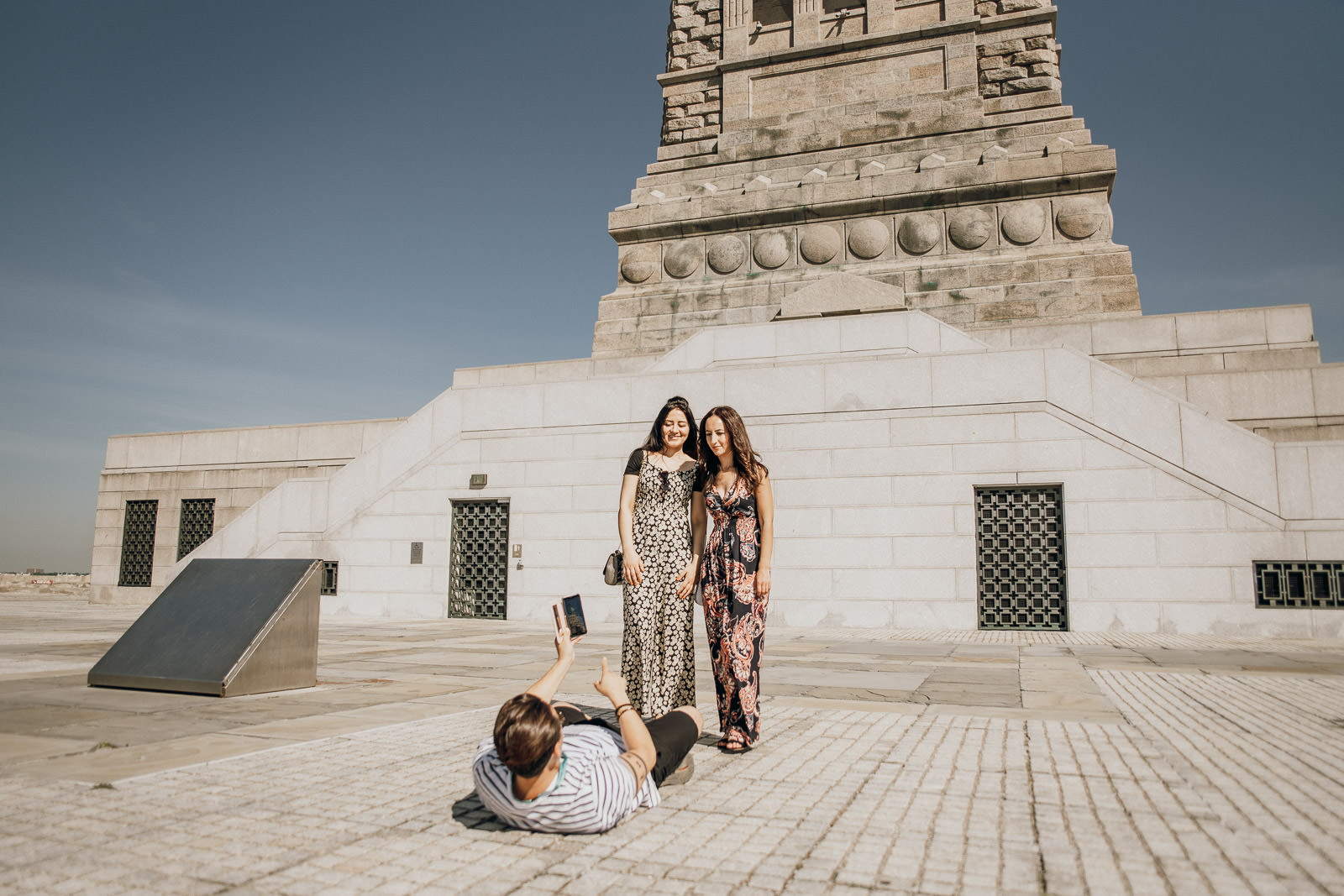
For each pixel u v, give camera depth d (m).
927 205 22.16
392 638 11.98
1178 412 13.08
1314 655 9.71
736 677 4.57
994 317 20.77
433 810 3.45
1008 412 13.89
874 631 13.57
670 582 4.65
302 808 3.46
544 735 2.95
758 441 15.14
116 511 24.19
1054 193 21.19
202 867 2.77
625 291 24.89
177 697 6.35
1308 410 15.09
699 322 23.58
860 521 14.41
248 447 23.17
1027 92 22.92
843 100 24.83
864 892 2.59
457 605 16.75
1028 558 13.62
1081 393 13.58
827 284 19.17
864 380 14.74
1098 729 5.18
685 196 25.55
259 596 6.96
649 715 4.52
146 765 4.18
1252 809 3.45
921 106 23.53
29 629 13.04
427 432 17.44
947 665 8.69
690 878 2.70
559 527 16.20
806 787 3.83
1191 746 4.68
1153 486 13.05
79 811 3.39
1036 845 3.02
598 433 16.20
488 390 17.12
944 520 13.99
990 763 4.27
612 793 3.13
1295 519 12.38
